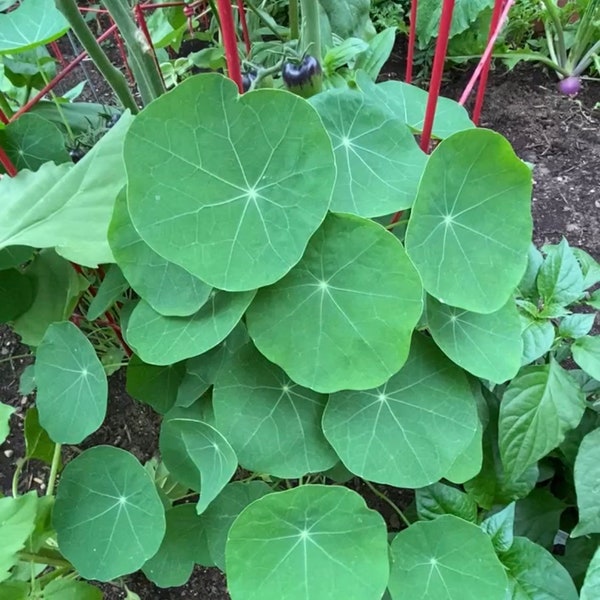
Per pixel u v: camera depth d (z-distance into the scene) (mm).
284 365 343
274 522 351
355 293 340
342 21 649
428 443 369
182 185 324
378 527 351
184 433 387
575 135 775
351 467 358
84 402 407
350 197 355
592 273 456
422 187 333
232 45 327
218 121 317
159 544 385
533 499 452
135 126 309
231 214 330
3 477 562
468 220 357
